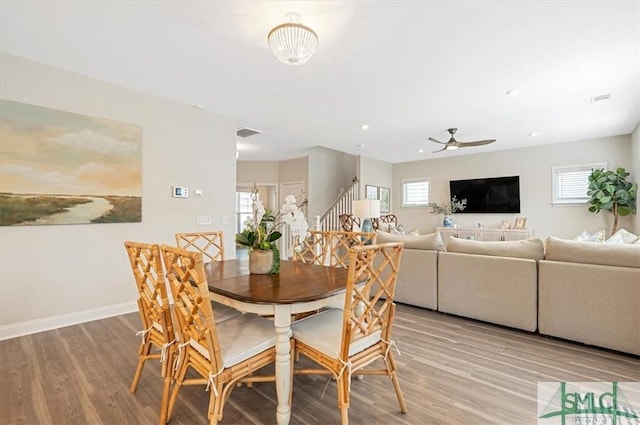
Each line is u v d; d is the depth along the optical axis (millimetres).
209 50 2576
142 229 3447
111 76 3055
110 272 3211
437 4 2002
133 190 3357
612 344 2373
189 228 3873
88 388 1905
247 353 1512
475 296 3039
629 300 2309
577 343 2572
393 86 3307
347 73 3004
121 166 3271
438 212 7523
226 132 4305
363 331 1543
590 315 2461
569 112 4168
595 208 5324
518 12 2088
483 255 3049
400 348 2486
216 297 1746
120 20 2172
